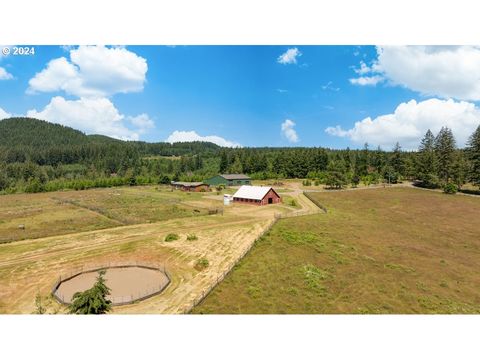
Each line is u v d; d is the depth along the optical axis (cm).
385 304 2697
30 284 3031
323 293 2858
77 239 4500
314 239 4384
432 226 5419
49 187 11556
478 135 9550
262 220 5647
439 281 3228
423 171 10988
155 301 2684
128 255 3850
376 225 5369
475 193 9244
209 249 4050
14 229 5181
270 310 2511
